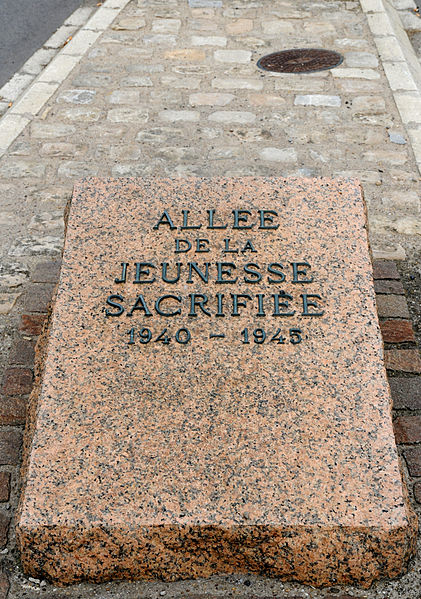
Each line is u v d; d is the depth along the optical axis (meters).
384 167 5.74
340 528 2.71
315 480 2.81
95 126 6.32
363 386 3.05
